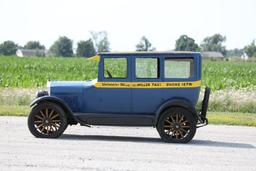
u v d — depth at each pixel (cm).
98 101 1321
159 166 965
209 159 1056
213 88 3138
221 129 1611
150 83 1298
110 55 1309
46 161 984
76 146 1177
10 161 977
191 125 1282
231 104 2183
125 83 1308
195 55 1288
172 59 1293
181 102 1281
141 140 1326
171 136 1292
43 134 1306
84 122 1322
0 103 2231
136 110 1312
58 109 1305
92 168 930
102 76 1318
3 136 1317
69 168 927
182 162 1012
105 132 1478
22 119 1748
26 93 2356
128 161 1006
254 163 1024
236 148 1218
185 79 1291
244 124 1748
